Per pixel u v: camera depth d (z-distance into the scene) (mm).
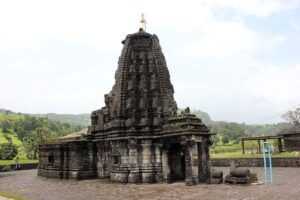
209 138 31047
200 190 25000
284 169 40875
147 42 34969
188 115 30188
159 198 22031
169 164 30812
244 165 48375
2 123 152750
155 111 32062
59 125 175000
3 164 58594
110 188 28281
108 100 36562
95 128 37781
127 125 31766
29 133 132875
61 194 26156
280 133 57938
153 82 33000
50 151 41469
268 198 20422
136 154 31109
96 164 38094
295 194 21625
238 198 20781
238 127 181875
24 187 32281
